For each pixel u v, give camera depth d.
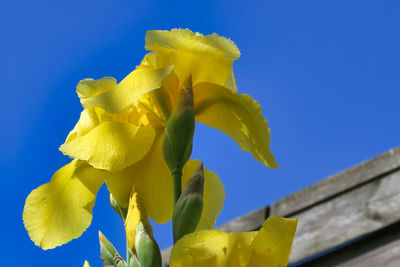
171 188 0.52
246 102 0.51
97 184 0.52
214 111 0.52
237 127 0.51
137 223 0.48
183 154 0.49
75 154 0.49
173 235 0.47
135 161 0.49
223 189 0.55
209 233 0.43
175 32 0.51
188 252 0.43
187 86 0.50
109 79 0.50
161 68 0.49
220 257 0.44
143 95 0.51
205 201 0.54
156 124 0.51
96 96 0.49
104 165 0.49
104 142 0.49
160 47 0.51
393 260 0.74
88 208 0.51
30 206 0.51
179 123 0.49
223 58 0.51
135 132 0.49
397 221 0.75
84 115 0.50
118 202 0.51
